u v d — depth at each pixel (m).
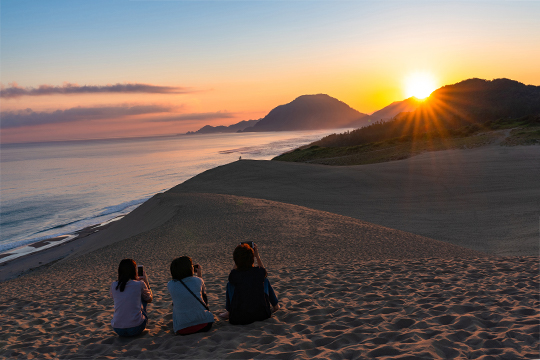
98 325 5.61
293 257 12.54
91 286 9.48
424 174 41.06
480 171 38.75
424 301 5.38
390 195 34.53
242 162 60.69
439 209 27.81
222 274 9.54
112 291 4.72
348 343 3.94
